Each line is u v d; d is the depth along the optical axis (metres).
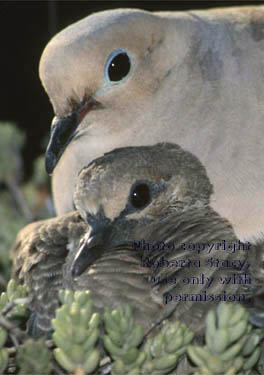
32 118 2.13
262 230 1.55
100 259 1.54
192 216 1.55
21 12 2.15
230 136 1.56
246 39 1.57
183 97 1.57
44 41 2.15
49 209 1.65
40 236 1.55
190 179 1.55
